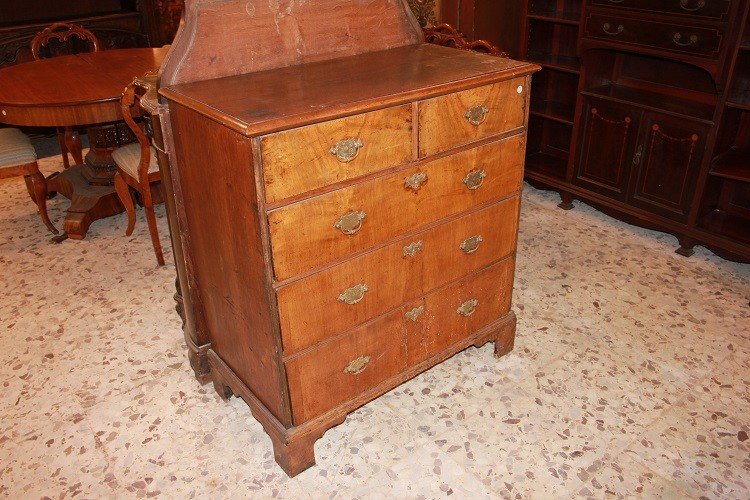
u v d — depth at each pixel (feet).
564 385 7.47
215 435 6.88
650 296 9.12
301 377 5.97
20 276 9.93
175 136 6.09
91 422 7.06
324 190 5.35
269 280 5.36
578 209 11.87
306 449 6.27
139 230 11.38
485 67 6.35
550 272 9.77
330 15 6.73
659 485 6.15
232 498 6.12
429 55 6.98
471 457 6.52
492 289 7.43
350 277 5.89
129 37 16.06
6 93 9.73
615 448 6.58
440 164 6.10
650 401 7.19
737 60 8.74
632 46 9.78
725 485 6.13
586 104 10.89
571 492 6.10
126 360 8.04
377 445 6.70
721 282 9.43
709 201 10.05
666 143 9.89
